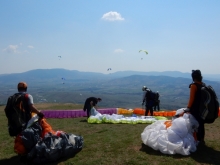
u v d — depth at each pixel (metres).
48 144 5.84
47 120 13.74
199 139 6.83
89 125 11.20
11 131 5.92
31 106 5.94
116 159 5.96
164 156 6.02
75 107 22.12
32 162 5.76
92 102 13.93
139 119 12.17
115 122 11.70
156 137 6.57
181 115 7.13
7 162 6.12
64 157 6.14
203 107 6.39
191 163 5.54
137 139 7.62
